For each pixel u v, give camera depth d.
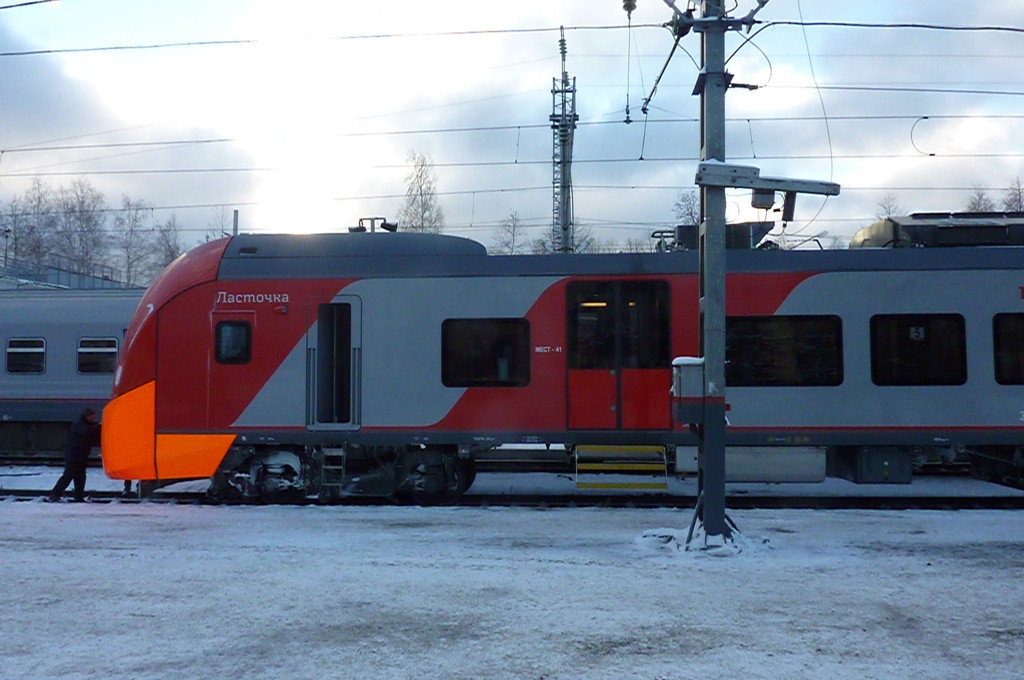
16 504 10.68
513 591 6.21
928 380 10.21
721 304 7.70
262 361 10.60
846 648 5.01
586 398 10.41
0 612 5.75
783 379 10.30
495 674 4.62
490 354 10.54
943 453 10.55
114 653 4.95
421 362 10.57
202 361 10.62
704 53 7.91
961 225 10.91
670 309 10.40
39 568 6.93
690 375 7.70
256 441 10.55
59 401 16.02
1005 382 10.17
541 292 10.53
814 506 11.13
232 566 6.99
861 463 10.39
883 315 10.28
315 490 10.81
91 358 16.06
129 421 10.56
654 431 10.32
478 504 11.02
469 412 10.49
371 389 10.59
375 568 6.92
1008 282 10.25
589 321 10.48
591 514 9.55
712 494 7.61
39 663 4.79
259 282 10.70
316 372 10.60
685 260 10.48
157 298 10.76
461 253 10.84
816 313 10.32
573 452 10.65
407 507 10.16
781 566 6.96
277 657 4.89
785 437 10.25
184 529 8.66
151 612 5.74
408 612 5.72
